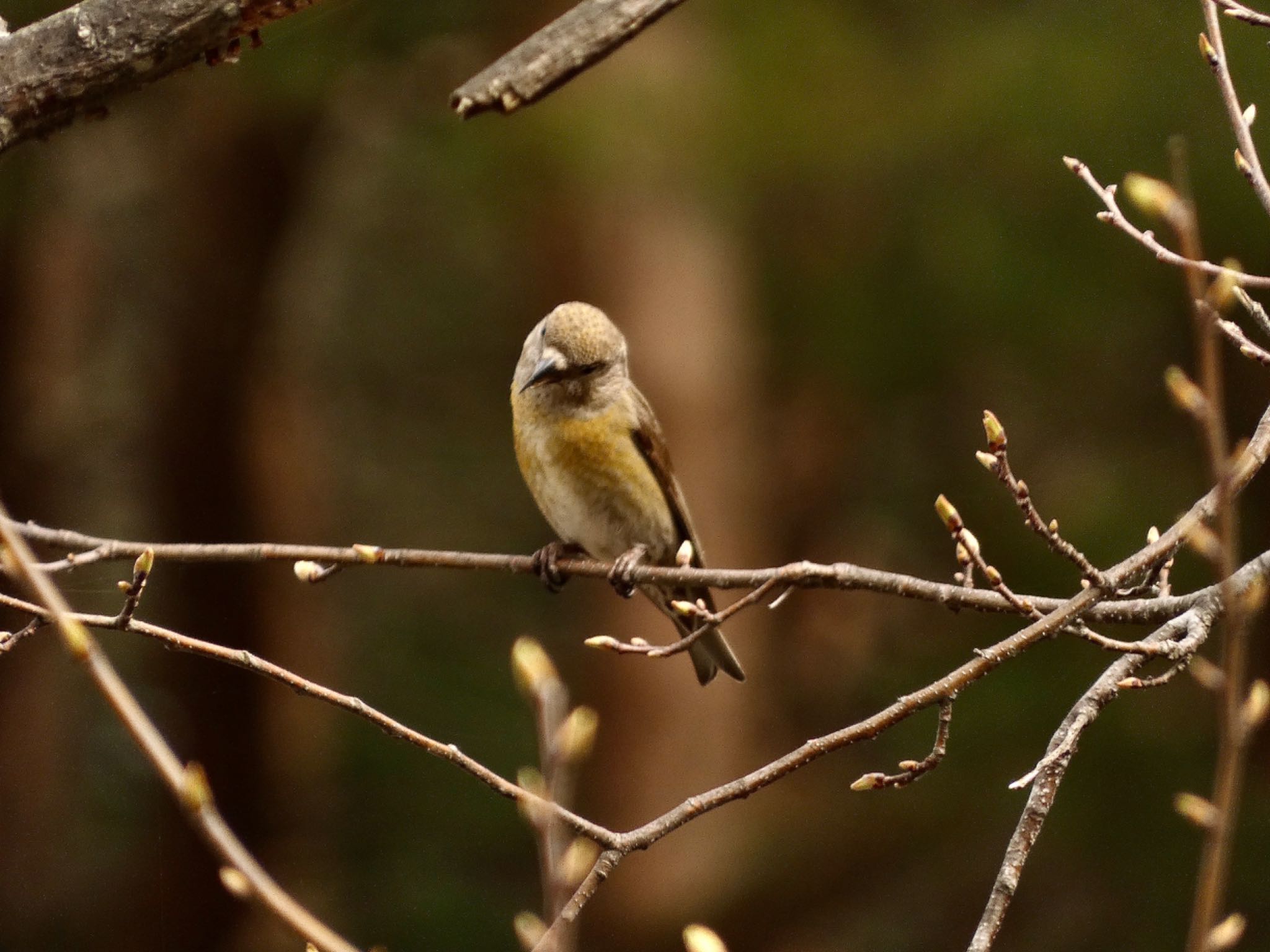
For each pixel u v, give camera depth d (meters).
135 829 15.57
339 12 11.48
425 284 16.83
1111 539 12.27
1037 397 13.56
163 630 5.39
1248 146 5.65
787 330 13.57
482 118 12.19
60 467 16.19
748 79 11.82
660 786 14.63
